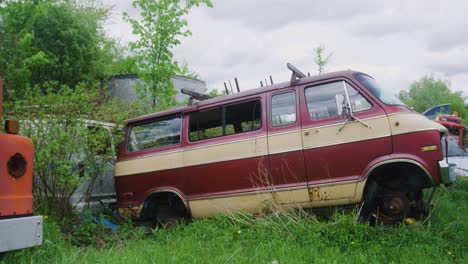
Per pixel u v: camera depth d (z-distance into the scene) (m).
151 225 8.12
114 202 8.56
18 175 4.54
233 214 6.97
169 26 12.64
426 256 5.08
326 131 6.65
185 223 7.60
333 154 6.55
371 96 6.51
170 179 7.77
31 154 4.72
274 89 7.22
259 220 6.65
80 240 6.80
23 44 13.79
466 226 6.39
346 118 6.56
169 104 12.83
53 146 7.19
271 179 6.93
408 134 6.17
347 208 6.49
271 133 7.04
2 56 13.58
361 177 6.34
